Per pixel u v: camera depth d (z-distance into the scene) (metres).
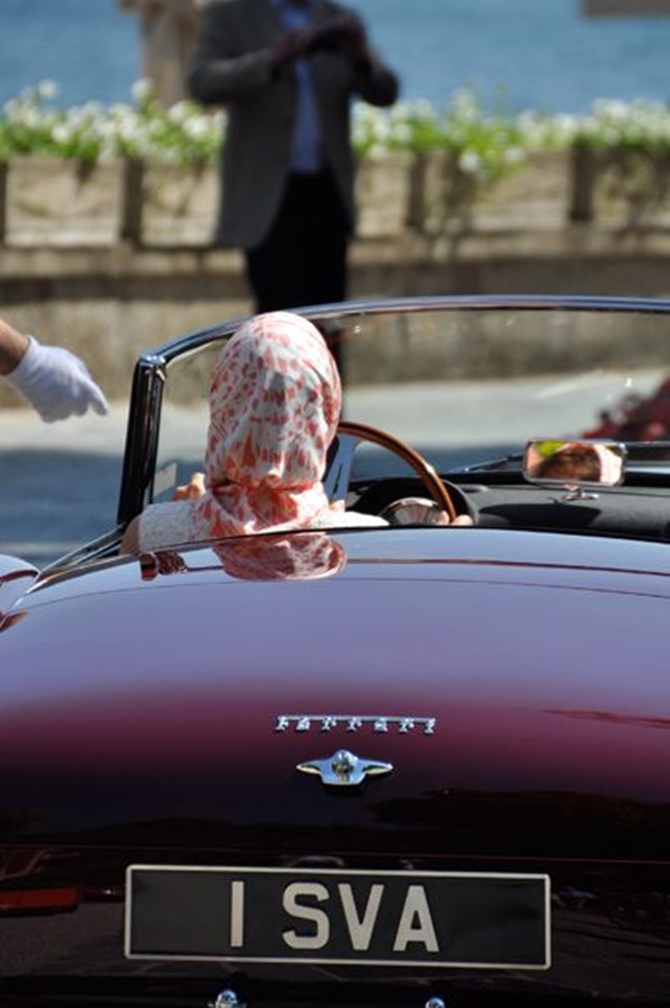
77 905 8.37
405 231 37.34
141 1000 8.37
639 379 15.91
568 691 8.59
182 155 35.00
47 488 27.42
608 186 39.16
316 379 10.60
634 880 8.12
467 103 41.03
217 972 8.29
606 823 8.14
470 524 11.77
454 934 8.17
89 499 26.73
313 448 10.66
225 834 8.28
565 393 16.20
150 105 37.72
